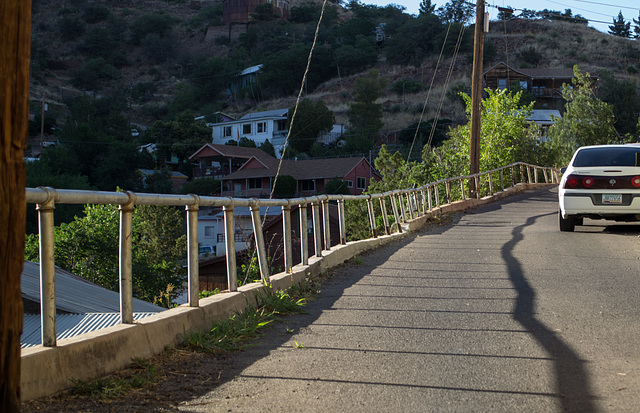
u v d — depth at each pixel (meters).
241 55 147.88
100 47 179.25
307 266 8.96
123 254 4.95
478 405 3.98
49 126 99.25
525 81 91.69
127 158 65.25
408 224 15.86
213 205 6.28
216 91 131.62
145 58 178.00
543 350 5.24
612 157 13.47
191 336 5.42
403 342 5.58
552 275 8.84
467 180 26.38
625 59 121.50
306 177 54.81
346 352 5.29
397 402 4.05
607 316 6.41
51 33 192.00
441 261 10.59
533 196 27.31
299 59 125.25
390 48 130.00
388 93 108.88
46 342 4.03
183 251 32.16
